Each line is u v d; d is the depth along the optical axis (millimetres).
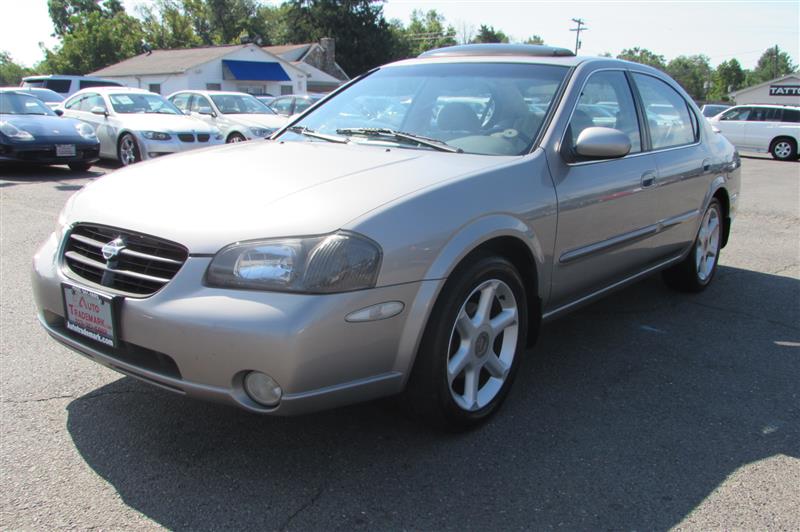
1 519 2273
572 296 3570
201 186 2730
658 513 2412
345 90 4152
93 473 2561
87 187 3074
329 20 57719
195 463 2648
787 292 5309
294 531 2262
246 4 78375
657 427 3045
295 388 2293
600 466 2703
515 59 3857
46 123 10883
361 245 2365
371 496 2461
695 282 5066
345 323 2328
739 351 4012
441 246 2572
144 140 11359
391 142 3434
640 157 3947
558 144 3293
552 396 3334
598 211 3492
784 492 2562
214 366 2316
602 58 3955
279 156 3141
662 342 4129
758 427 3074
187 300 2340
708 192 4816
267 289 2293
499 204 2855
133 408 3072
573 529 2311
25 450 2701
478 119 3486
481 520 2342
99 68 56469
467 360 2828
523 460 2730
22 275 5090
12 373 3393
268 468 2627
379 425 2979
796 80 59125
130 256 2529
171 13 68312
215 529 2262
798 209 9727
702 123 4957
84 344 2668
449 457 2736
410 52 73250
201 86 36375
